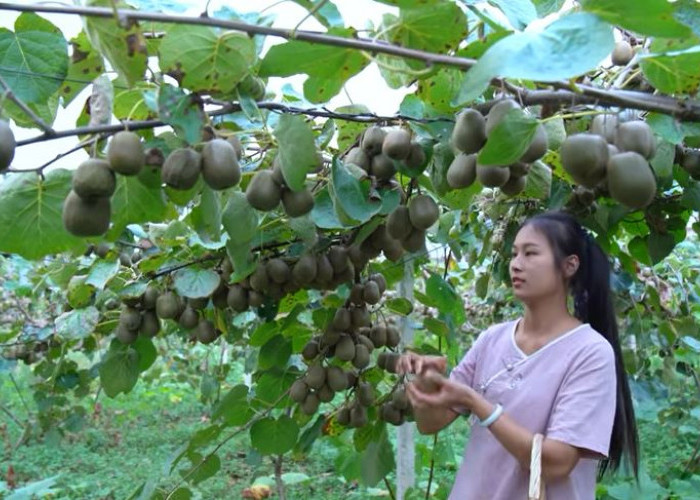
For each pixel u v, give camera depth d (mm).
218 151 1410
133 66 1396
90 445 7371
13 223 1546
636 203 1362
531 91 1527
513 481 2072
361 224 2109
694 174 2107
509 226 3033
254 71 1571
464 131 1531
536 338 2156
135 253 3086
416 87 1801
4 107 1586
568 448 1911
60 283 3252
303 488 5766
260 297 2508
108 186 1346
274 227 2312
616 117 1451
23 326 4344
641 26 1234
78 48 1647
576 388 1983
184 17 1316
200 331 2695
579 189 2590
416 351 3072
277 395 2832
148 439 7598
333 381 2686
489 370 2211
